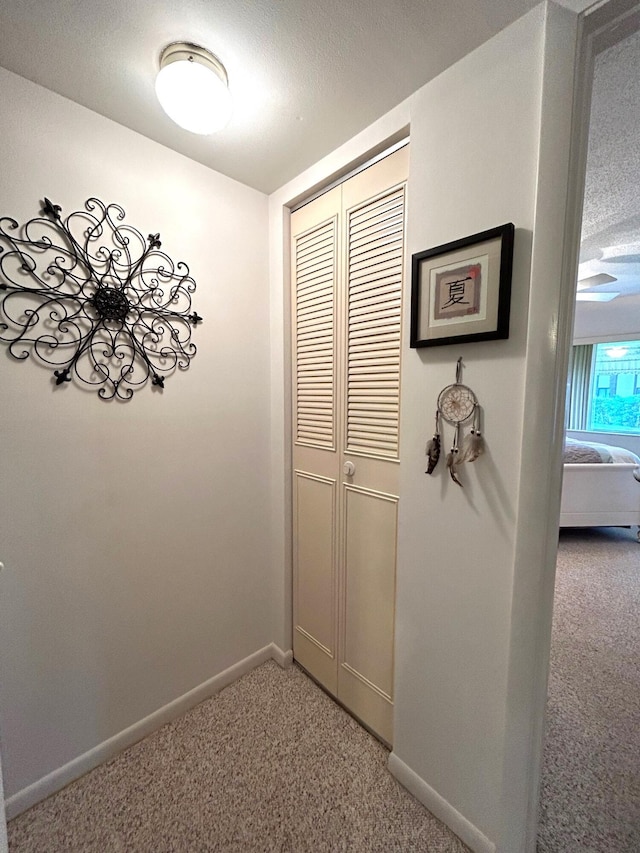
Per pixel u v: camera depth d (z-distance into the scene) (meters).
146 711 1.40
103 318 1.20
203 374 1.48
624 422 5.34
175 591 1.46
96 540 1.24
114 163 1.19
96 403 1.21
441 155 1.01
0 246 1.01
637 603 2.33
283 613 1.76
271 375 1.71
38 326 1.08
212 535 1.56
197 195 1.40
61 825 1.12
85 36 0.88
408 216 1.10
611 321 5.20
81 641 1.23
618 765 1.30
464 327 0.98
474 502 1.00
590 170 1.68
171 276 1.35
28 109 1.03
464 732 1.06
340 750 1.36
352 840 1.08
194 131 1.03
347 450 1.43
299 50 0.91
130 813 1.15
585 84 0.83
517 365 0.90
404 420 1.16
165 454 1.39
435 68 0.98
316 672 1.66
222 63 0.95
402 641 1.21
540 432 0.88
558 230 0.83
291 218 1.59
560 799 1.19
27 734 1.14
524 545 0.91
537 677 0.95
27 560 1.11
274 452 1.73
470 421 0.99
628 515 3.37
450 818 1.10
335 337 1.44
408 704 1.20
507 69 0.87
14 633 1.10
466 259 0.96
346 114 1.14
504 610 0.96
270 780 1.25
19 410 1.07
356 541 1.42
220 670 1.63
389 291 1.23
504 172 0.90
